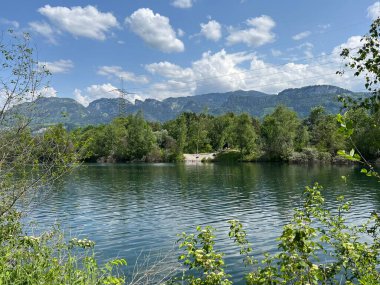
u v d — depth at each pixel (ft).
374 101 21.31
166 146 399.24
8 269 17.35
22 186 24.99
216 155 353.92
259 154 312.50
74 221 83.76
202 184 157.89
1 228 22.98
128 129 373.81
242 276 44.96
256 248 58.49
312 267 17.37
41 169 26.68
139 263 49.75
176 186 152.66
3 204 24.21
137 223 82.33
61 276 17.85
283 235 17.79
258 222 80.59
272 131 296.10
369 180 153.28
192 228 76.69
